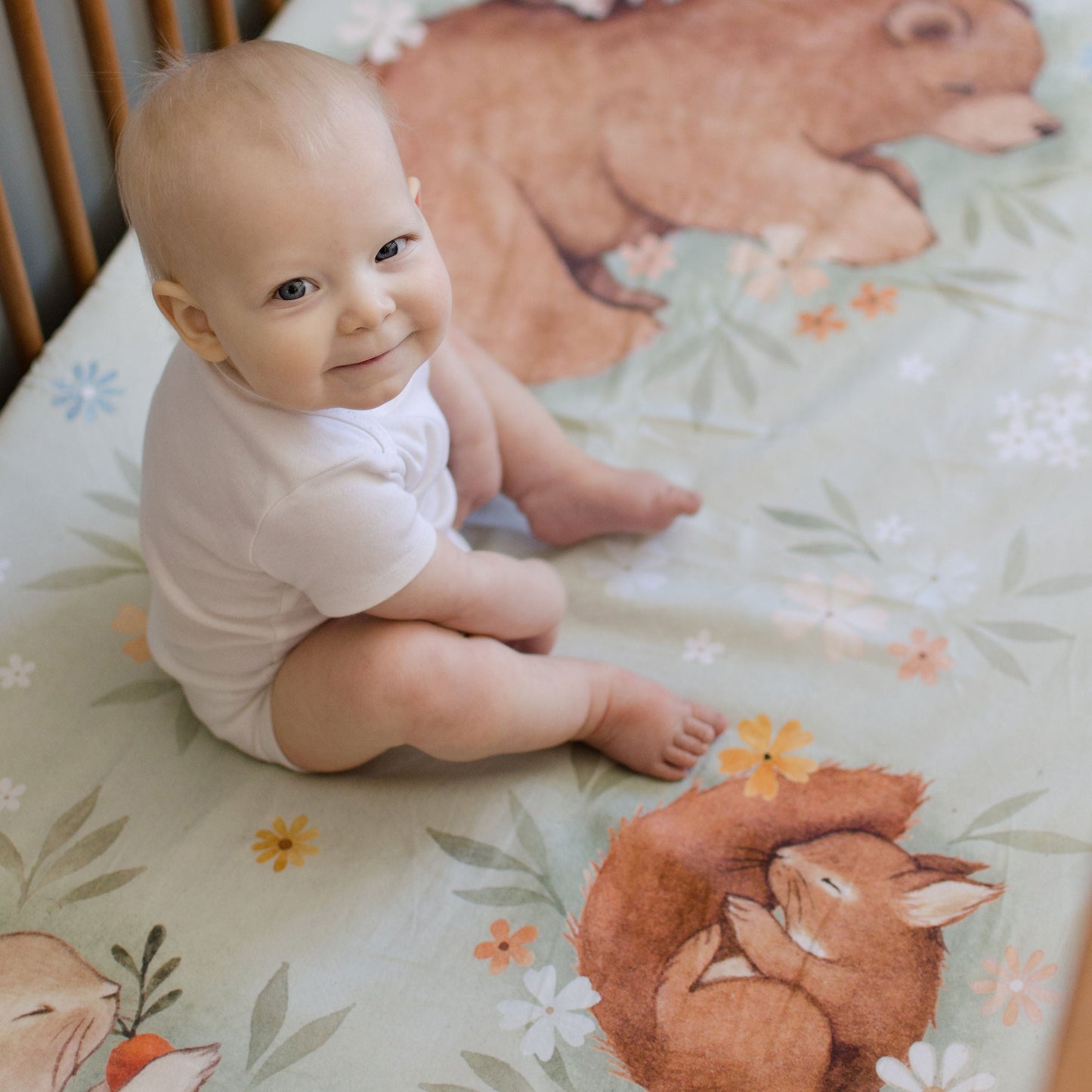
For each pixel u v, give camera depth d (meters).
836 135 1.27
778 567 1.00
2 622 0.94
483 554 0.84
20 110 1.08
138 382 1.07
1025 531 1.00
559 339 1.14
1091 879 0.51
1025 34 1.33
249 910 0.81
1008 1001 0.74
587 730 0.88
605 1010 0.75
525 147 1.26
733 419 1.09
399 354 0.69
